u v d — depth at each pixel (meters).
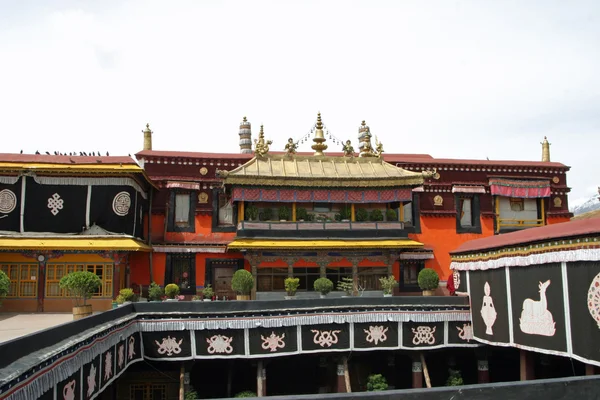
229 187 33.91
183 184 36.41
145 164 36.53
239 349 23.28
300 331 24.16
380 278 34.28
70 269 29.23
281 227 33.09
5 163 29.41
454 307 25.55
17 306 28.36
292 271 32.91
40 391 12.06
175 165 36.91
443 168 39.78
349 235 33.56
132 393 24.70
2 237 28.48
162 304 23.03
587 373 17.91
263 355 23.47
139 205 32.78
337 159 36.00
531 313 20.16
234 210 37.06
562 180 41.34
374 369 27.39
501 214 40.34
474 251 24.91
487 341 23.59
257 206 34.25
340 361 25.11
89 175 30.12
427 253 37.88
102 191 30.36
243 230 32.62
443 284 38.31
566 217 41.00
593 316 16.72
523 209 40.88
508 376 27.64
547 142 43.44
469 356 28.16
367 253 33.78
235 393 25.81
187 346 22.89
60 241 29.05
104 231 30.14
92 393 16.22
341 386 24.97
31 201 29.42
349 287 33.09
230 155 37.81
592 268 16.83
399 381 27.56
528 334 20.31
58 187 29.88
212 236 36.50
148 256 34.91
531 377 21.69
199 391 25.64
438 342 25.25
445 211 39.12
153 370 24.81
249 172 33.19
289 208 34.16
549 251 18.83
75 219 29.84
